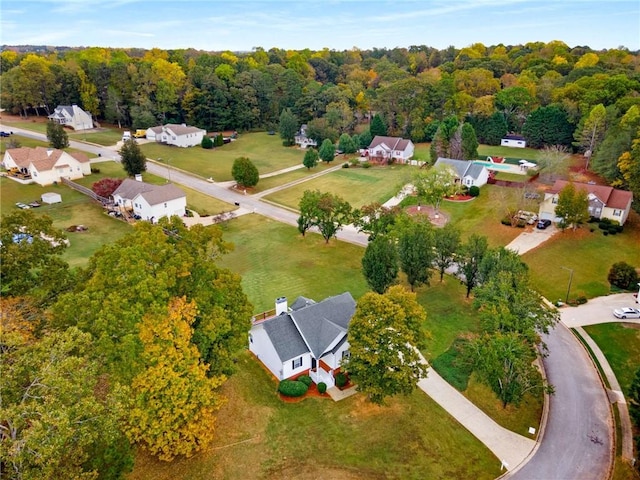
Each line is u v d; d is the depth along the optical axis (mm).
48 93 135500
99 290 28500
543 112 112125
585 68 132250
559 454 31922
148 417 26391
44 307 32969
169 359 27125
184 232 34812
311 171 105688
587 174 87062
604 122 90125
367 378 32969
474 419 34781
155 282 28422
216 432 31109
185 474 27844
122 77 134500
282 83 148875
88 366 22484
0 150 103375
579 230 64938
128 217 74062
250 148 126000
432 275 54125
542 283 54625
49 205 78062
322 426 32438
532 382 35375
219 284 33031
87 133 127438
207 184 94125
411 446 31297
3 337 21859
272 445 30516
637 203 66375
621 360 42094
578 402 37156
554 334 45844
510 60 183125
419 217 60969
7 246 32688
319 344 37875
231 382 36125
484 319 39719
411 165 107125
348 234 71000
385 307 33531
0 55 174875
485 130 119625
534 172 90062
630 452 32188
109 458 22766
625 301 50938
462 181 84812
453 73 149000
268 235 70625
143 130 127500
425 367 33625
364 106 145625
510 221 68562
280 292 53438
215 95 137125
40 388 20672
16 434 20109
